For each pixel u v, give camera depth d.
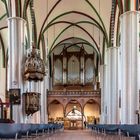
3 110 23.47
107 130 12.90
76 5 26.19
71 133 24.19
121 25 17.27
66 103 34.50
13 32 18.39
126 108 16.23
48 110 34.78
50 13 26.08
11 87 17.88
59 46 37.22
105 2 24.14
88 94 34.44
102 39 30.77
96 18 26.50
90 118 36.16
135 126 7.75
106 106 27.31
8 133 6.19
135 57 16.56
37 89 24.94
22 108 18.23
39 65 18.41
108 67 25.50
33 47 19.05
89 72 37.09
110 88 25.28
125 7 16.92
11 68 18.16
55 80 37.12
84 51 37.34
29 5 22.27
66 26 30.70
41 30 26.20
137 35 16.72
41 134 13.08
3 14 25.00
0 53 30.25
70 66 37.28
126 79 16.48
